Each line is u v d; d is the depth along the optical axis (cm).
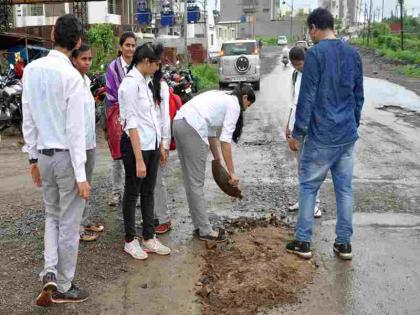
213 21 3966
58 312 350
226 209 563
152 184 437
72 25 331
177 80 1383
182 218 536
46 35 2197
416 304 358
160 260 432
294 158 823
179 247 459
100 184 665
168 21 3012
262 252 438
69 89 328
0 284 388
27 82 337
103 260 431
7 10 1794
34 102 335
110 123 514
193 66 2667
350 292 375
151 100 424
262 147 920
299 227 430
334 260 429
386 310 350
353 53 410
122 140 422
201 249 453
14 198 610
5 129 1043
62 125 335
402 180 677
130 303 362
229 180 466
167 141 465
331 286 384
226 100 448
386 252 445
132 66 420
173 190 641
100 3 2841
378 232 491
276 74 2878
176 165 785
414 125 1149
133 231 439
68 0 1670
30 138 348
